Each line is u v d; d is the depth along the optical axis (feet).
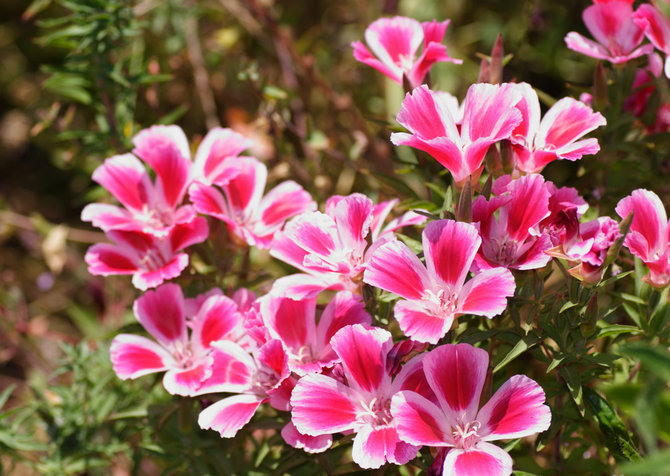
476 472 1.68
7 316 2.56
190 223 1.98
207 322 1.93
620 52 2.01
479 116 1.79
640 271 1.91
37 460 2.40
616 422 1.82
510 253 1.79
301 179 2.54
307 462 1.96
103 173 2.02
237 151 2.02
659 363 1.46
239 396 1.85
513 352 1.79
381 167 2.62
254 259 2.46
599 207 2.11
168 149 2.00
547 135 1.85
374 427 1.74
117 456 2.46
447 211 1.79
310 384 1.76
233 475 2.03
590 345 1.87
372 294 1.83
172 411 2.01
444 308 1.73
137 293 2.46
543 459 2.17
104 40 2.31
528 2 2.47
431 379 1.73
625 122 2.03
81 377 2.31
